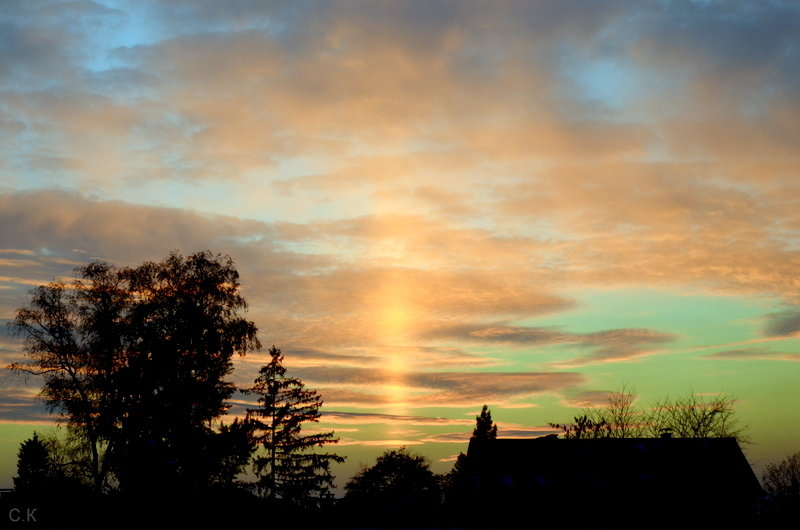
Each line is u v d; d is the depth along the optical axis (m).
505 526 47.06
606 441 51.62
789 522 42.44
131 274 48.31
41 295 46.31
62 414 45.00
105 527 34.78
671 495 45.75
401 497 47.16
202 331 47.91
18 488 35.00
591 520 46.12
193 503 37.38
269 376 70.81
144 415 45.56
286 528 40.12
